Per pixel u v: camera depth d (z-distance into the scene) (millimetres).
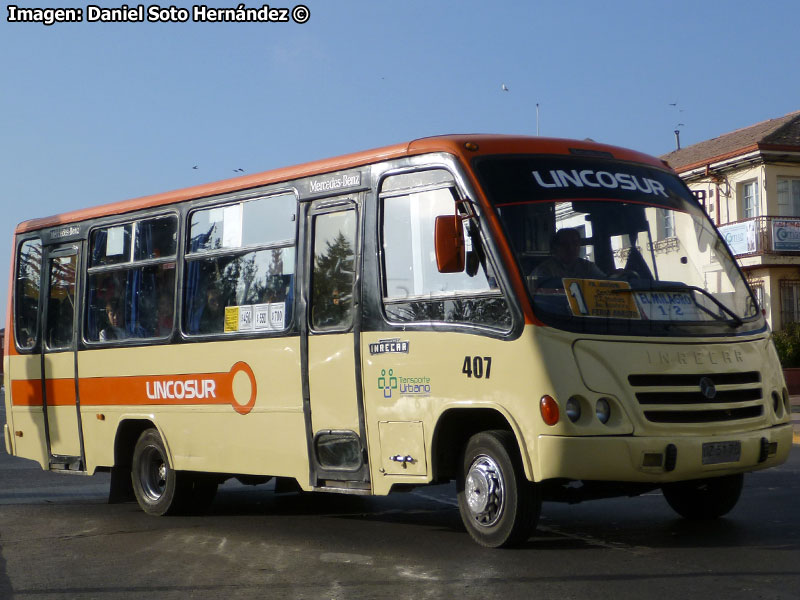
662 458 7246
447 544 8156
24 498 12445
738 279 8469
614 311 7527
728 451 7523
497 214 7672
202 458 10047
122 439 11125
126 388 10977
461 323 7734
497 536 7629
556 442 7043
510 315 7406
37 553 8602
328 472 8742
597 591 6348
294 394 9078
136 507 11492
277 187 9531
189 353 10211
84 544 8992
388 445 8219
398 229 8336
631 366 7312
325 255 8953
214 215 10211
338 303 8766
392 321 8250
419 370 7988
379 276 8398
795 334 29703
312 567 7504
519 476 7473
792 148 30141
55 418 11992
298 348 9047
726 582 6480
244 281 9742
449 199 7977
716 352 7727
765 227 30188
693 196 8781
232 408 9711
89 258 11703
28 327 12555
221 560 7965
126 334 11086
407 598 6371
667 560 7180
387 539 8578
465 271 7770
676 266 8195
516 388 7293
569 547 7746
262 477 10523
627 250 8031
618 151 8625
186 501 10492
